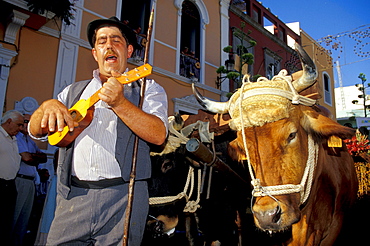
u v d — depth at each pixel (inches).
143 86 71.0
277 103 77.4
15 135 166.4
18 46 291.3
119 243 66.6
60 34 320.2
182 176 101.0
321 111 108.1
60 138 65.9
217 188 109.2
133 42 87.7
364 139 177.3
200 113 106.9
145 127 63.2
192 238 112.2
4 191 147.9
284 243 96.0
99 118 70.7
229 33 535.5
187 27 485.1
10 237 154.7
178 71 434.0
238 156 96.3
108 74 76.8
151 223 91.0
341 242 147.3
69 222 65.7
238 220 115.3
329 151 108.0
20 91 288.5
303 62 83.0
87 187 67.5
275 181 76.3
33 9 269.9
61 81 315.9
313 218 98.7
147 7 417.4
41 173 217.9
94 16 353.1
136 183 70.4
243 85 83.8
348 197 121.0
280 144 77.2
